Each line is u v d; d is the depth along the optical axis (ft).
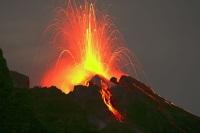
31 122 575.79
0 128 548.31
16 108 587.68
